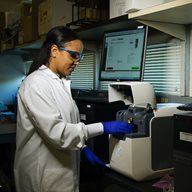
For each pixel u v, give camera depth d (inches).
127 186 56.6
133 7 65.6
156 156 58.1
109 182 63.9
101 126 60.5
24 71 186.7
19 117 60.3
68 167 59.9
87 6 89.6
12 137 115.0
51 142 56.0
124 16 70.5
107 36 82.7
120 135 59.5
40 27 115.6
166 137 59.1
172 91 81.8
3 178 108.4
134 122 60.4
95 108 76.4
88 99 83.9
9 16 167.9
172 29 74.5
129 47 75.0
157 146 58.2
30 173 59.2
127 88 65.7
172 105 63.6
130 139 56.2
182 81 77.9
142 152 56.7
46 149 58.4
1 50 172.6
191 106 50.5
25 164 60.1
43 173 58.2
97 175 69.1
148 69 90.0
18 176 63.2
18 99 60.5
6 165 141.0
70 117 60.9
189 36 76.2
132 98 65.3
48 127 54.0
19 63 186.5
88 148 74.9
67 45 57.9
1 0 175.5
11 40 159.6
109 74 81.4
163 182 55.9
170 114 59.4
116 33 79.6
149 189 53.9
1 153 148.9
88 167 70.8
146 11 63.4
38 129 57.1
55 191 58.8
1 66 182.1
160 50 85.4
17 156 62.8
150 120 57.4
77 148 57.0
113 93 68.6
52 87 58.9
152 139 57.5
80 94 110.5
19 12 150.4
